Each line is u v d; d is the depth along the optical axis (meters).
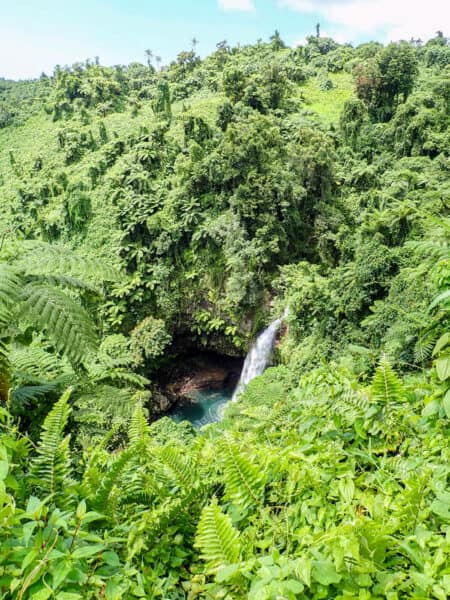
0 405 3.06
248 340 23.39
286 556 1.48
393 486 1.79
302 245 24.33
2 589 1.13
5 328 3.17
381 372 2.23
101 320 24.23
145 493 2.04
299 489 1.81
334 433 2.25
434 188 21.09
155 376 24.14
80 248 28.72
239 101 35.16
